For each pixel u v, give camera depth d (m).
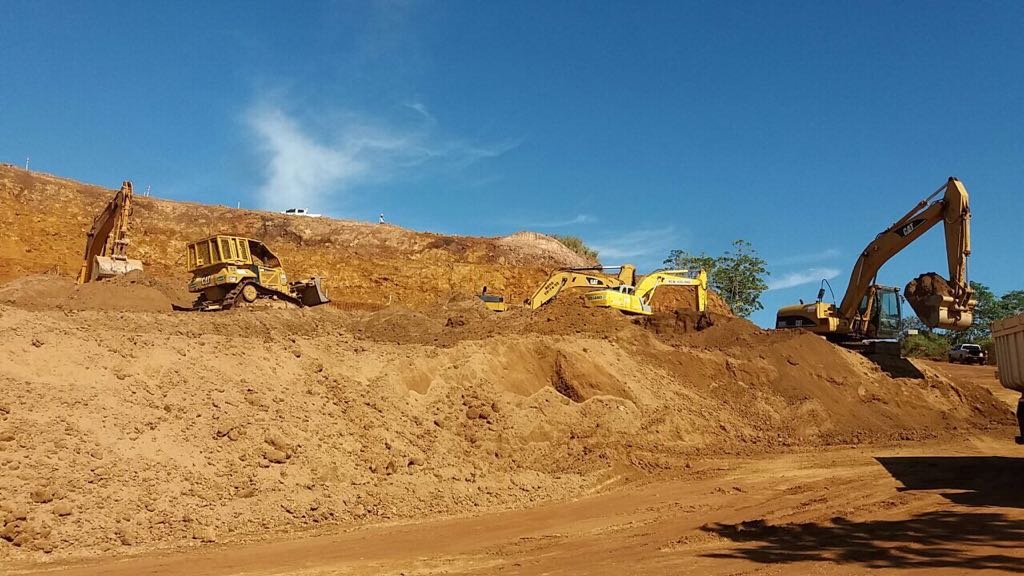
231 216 51.62
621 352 22.94
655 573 8.14
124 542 9.47
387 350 17.62
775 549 9.27
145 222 47.31
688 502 13.00
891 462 17.34
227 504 10.86
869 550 9.12
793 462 17.47
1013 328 14.99
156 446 11.33
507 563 8.84
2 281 38.09
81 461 10.39
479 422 16.39
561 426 17.50
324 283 47.88
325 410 14.11
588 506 12.91
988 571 8.01
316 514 11.30
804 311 30.09
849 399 24.12
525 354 20.05
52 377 11.90
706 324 29.56
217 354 14.46
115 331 14.86
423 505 12.38
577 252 67.31
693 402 21.83
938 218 25.36
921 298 24.45
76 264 41.47
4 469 9.73
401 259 52.09
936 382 27.08
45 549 8.91
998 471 15.88
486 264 53.66
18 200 42.59
